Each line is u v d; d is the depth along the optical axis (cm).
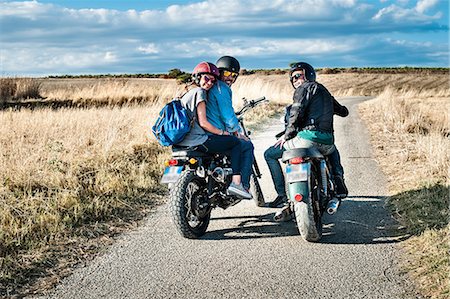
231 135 614
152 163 940
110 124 1222
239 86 2555
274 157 662
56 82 5550
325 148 595
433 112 1925
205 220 610
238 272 496
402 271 488
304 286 463
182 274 494
